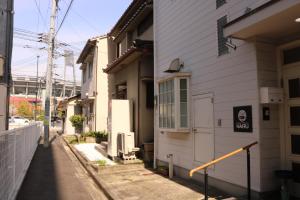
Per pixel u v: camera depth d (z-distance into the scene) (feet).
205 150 23.47
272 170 18.08
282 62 18.62
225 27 17.43
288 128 18.07
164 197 21.17
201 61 24.39
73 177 30.58
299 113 17.51
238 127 19.69
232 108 20.39
